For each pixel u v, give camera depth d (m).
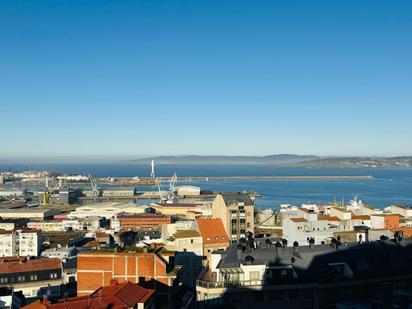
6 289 130.50
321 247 112.88
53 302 91.62
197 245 180.88
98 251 118.69
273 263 102.25
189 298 127.44
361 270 104.38
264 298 99.50
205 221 192.38
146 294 95.69
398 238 123.81
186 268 178.00
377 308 89.19
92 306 87.19
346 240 148.62
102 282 116.06
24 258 177.62
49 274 168.12
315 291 100.06
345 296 101.50
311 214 185.50
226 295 99.12
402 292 94.12
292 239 177.62
